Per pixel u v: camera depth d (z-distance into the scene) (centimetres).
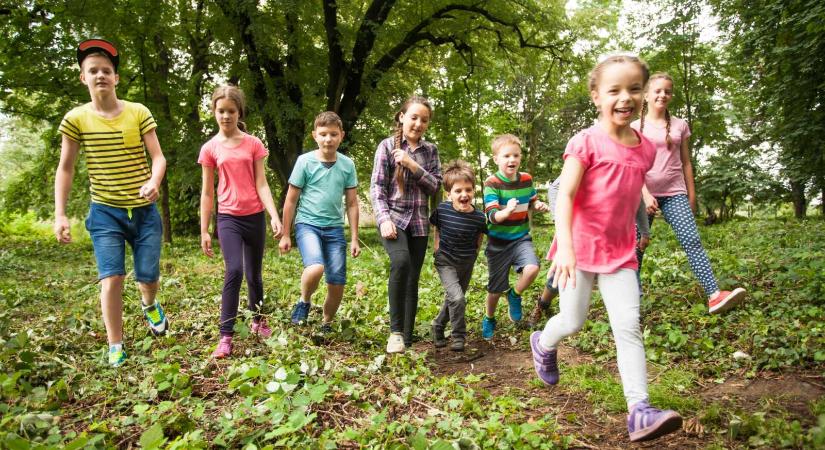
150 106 1522
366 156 1825
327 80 1711
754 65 1538
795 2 1248
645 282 581
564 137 3027
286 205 457
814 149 1403
